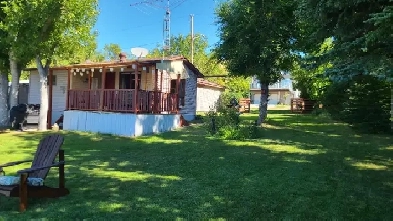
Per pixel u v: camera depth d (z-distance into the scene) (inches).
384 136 477.4
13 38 528.7
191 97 832.9
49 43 561.0
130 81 722.2
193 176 262.5
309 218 173.0
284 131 550.0
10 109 655.8
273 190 221.5
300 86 1028.5
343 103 587.2
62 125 663.1
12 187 179.2
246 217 173.9
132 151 380.5
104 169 287.6
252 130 489.4
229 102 746.8
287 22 544.7
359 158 325.4
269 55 560.7
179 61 722.2
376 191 218.2
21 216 172.9
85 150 386.9
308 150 373.1
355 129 535.5
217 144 422.6
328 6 239.6
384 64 209.3
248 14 561.6
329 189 223.1
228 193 215.3
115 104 570.3
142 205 191.6
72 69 642.2
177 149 390.9
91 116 591.2
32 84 801.6
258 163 307.3
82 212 179.0
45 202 196.2
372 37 193.3
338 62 243.0
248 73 601.0
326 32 269.7
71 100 630.5
